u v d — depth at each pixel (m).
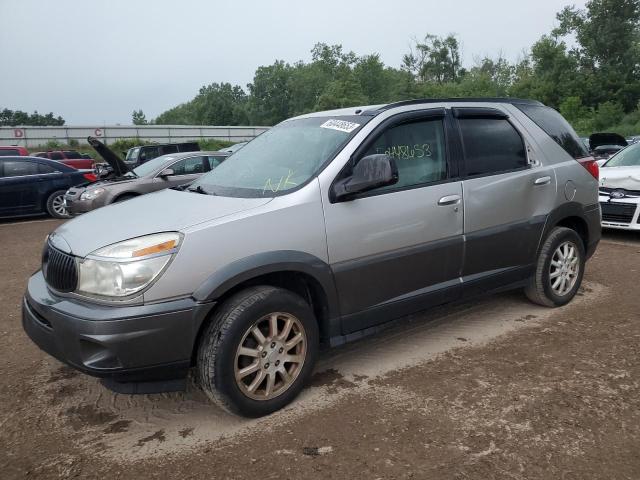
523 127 4.61
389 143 3.76
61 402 3.56
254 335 3.13
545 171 4.62
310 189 3.37
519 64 72.44
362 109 3.97
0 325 5.07
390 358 4.03
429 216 3.83
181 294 2.93
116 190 10.28
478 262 4.20
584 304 5.08
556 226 4.87
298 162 3.68
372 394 3.48
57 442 3.08
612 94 54.97
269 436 3.04
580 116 52.75
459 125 4.16
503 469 2.68
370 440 2.96
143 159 21.89
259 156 4.05
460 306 5.11
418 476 2.65
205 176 4.24
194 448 2.96
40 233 10.77
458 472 2.67
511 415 3.17
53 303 3.05
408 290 3.83
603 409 3.20
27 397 3.63
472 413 3.21
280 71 90.50
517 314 4.86
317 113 4.36
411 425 3.09
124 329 2.79
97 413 3.40
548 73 57.59
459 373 3.74
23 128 48.44
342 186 3.41
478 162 4.20
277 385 3.29
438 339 4.36
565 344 4.16
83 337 2.81
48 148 45.69
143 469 2.80
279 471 2.72
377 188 3.52
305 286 3.47
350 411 3.27
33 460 2.92
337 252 3.43
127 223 3.23
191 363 3.07
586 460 2.73
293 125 4.28
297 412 3.29
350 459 2.80
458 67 79.62
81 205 10.30
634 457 2.75
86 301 2.94
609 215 7.82
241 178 3.83
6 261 7.99
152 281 2.86
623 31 55.69
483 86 68.00
